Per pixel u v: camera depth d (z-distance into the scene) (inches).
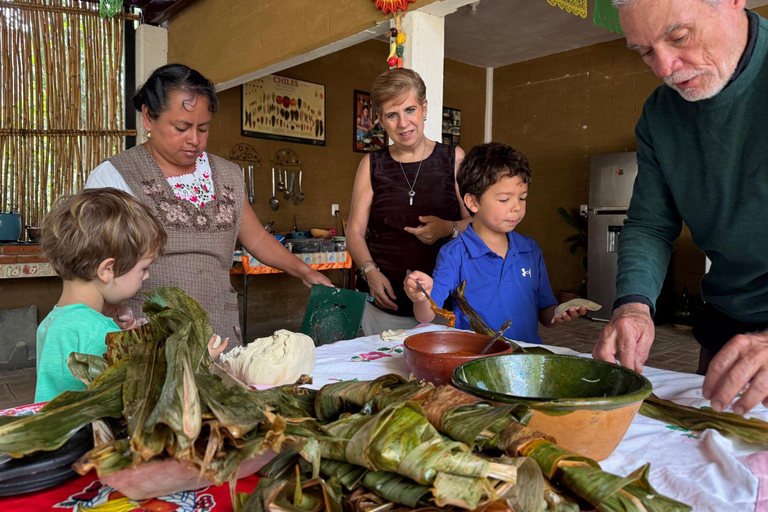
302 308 227.6
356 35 118.8
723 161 47.4
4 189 159.6
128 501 23.4
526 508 20.1
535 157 262.1
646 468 21.4
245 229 76.8
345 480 22.3
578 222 248.2
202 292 65.9
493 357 32.2
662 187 55.1
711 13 38.6
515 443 23.1
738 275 51.8
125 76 176.7
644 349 40.2
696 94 43.6
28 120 162.1
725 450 28.1
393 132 80.0
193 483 22.9
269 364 40.9
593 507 21.6
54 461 24.0
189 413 19.9
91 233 41.4
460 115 266.5
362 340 58.6
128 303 62.2
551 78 253.3
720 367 32.2
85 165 170.9
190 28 174.7
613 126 234.5
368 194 87.7
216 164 69.2
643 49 42.0
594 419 25.0
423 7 101.6
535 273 69.4
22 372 147.9
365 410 25.6
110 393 24.2
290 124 216.8
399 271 84.8
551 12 196.7
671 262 222.4
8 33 157.6
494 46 239.0
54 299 165.3
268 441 20.7
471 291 66.9
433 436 21.4
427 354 36.4
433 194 84.4
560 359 32.2
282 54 138.9
